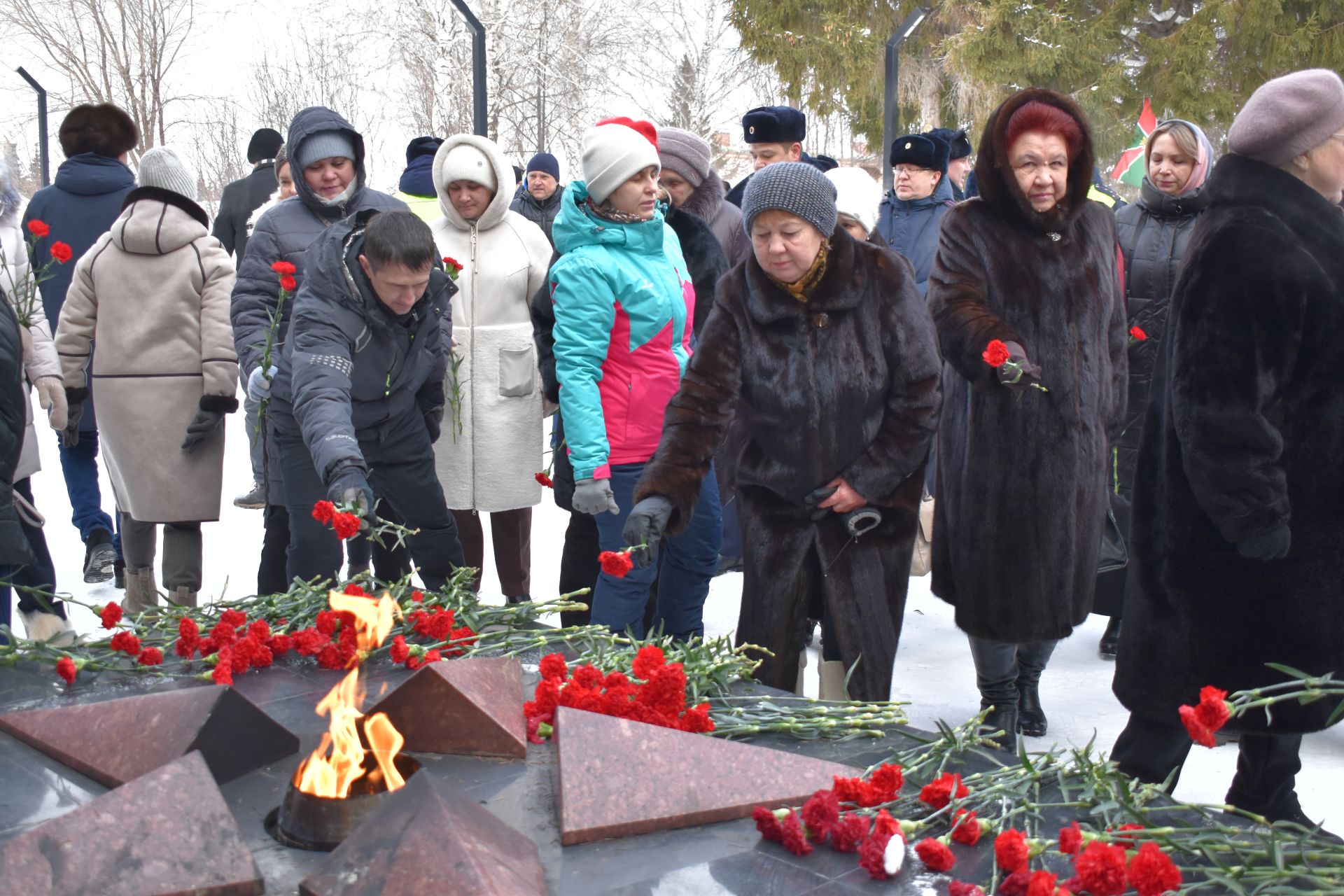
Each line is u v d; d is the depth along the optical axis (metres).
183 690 2.27
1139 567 2.85
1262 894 1.74
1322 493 2.62
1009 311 3.52
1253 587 2.68
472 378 4.84
